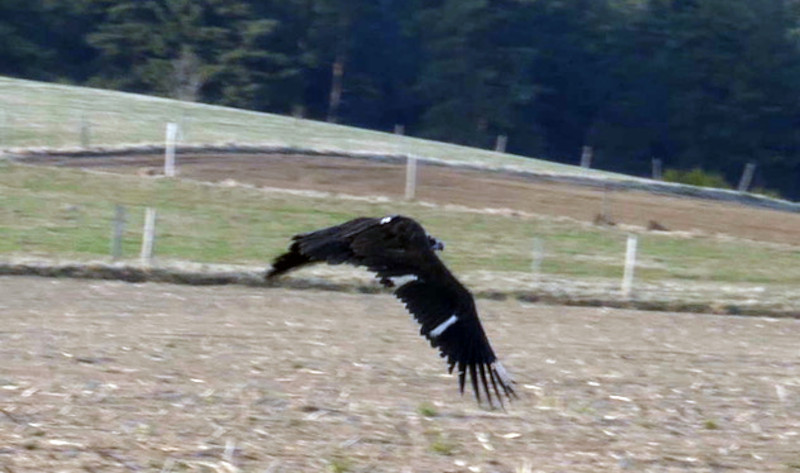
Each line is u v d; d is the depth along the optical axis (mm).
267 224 43031
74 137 54188
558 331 31500
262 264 37469
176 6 106125
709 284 40844
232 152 54844
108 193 44781
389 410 21312
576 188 56781
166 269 34469
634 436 21000
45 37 108688
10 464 16734
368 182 52406
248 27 106375
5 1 106312
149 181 47156
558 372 26172
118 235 36344
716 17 112688
